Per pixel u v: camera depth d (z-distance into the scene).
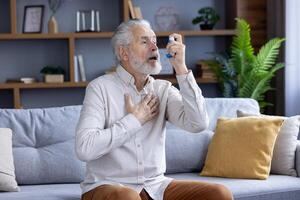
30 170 2.98
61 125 3.15
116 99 2.44
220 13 5.46
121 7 5.20
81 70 5.11
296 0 4.69
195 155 3.22
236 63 4.70
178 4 5.39
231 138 3.08
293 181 2.92
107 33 5.06
